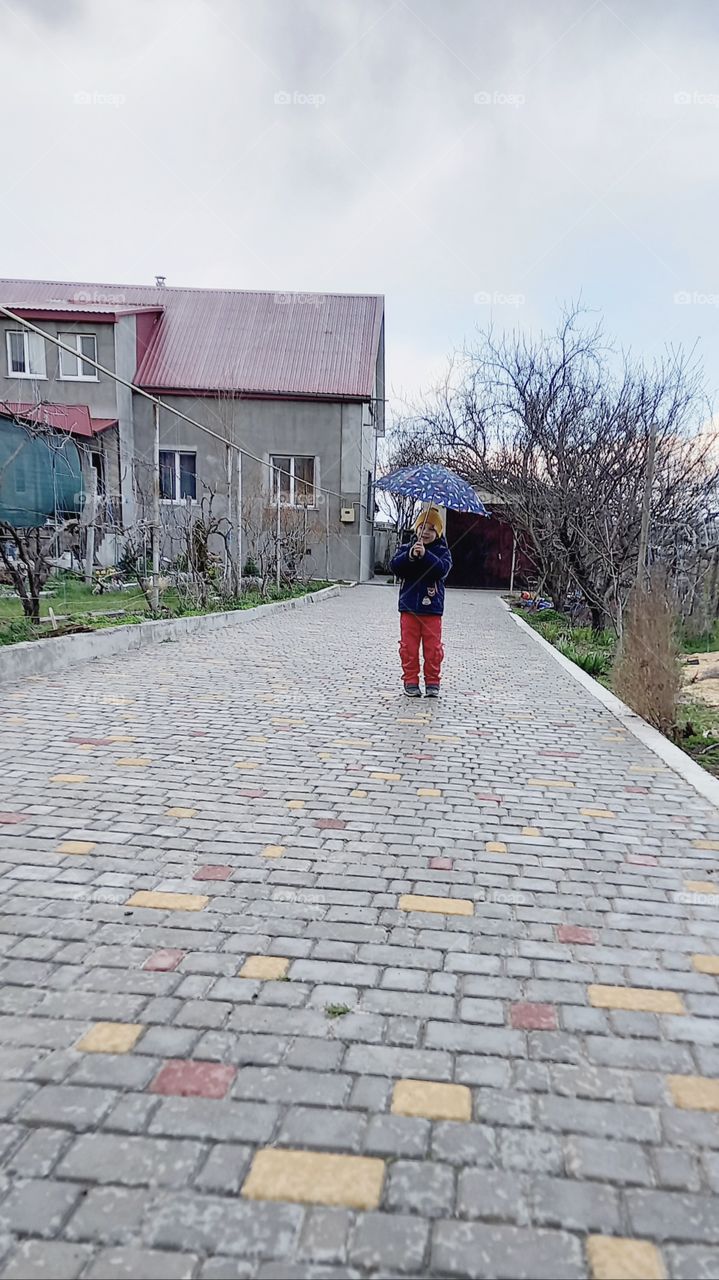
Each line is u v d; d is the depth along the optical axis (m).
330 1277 1.29
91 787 3.68
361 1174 1.50
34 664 6.45
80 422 15.73
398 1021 1.98
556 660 8.88
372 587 21.53
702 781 4.14
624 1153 1.58
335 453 21.84
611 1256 1.35
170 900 2.58
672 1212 1.44
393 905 2.61
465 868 2.94
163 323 23.34
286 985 2.12
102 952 2.24
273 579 15.73
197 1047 1.84
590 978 2.21
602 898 2.72
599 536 11.77
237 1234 1.36
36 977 2.10
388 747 4.67
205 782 3.83
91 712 5.23
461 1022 1.99
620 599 10.09
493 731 5.22
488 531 25.38
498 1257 1.34
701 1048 1.92
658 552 10.87
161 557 11.48
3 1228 1.36
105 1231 1.36
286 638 9.69
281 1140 1.58
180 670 7.02
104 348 19.78
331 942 2.36
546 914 2.59
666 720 5.43
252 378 21.81
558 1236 1.39
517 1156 1.56
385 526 28.28
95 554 12.41
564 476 13.02
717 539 10.94
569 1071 1.81
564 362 13.84
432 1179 1.50
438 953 2.32
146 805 3.47
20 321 6.68
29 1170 1.48
